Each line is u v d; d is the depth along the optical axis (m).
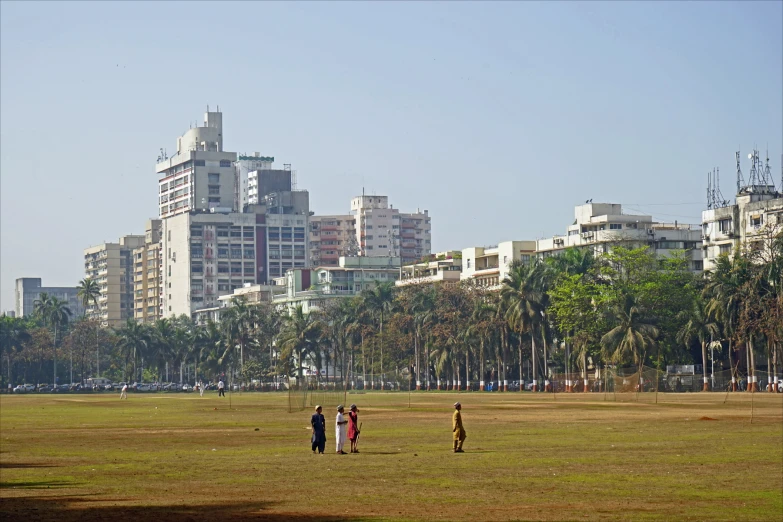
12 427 75.31
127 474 39.75
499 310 177.88
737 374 155.88
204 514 28.72
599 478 37.25
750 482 35.97
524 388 191.88
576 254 180.38
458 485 35.44
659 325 161.12
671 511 29.33
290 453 49.03
